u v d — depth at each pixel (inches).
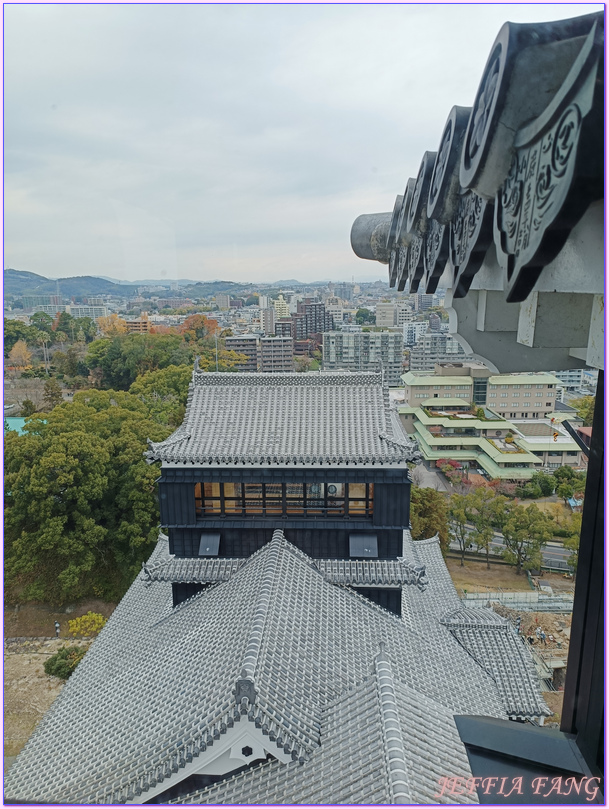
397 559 606.9
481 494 1579.7
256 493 620.7
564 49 89.1
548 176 89.8
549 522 1470.2
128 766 405.7
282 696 401.7
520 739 253.9
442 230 166.6
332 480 592.1
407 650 533.3
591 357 150.7
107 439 1460.4
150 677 520.7
